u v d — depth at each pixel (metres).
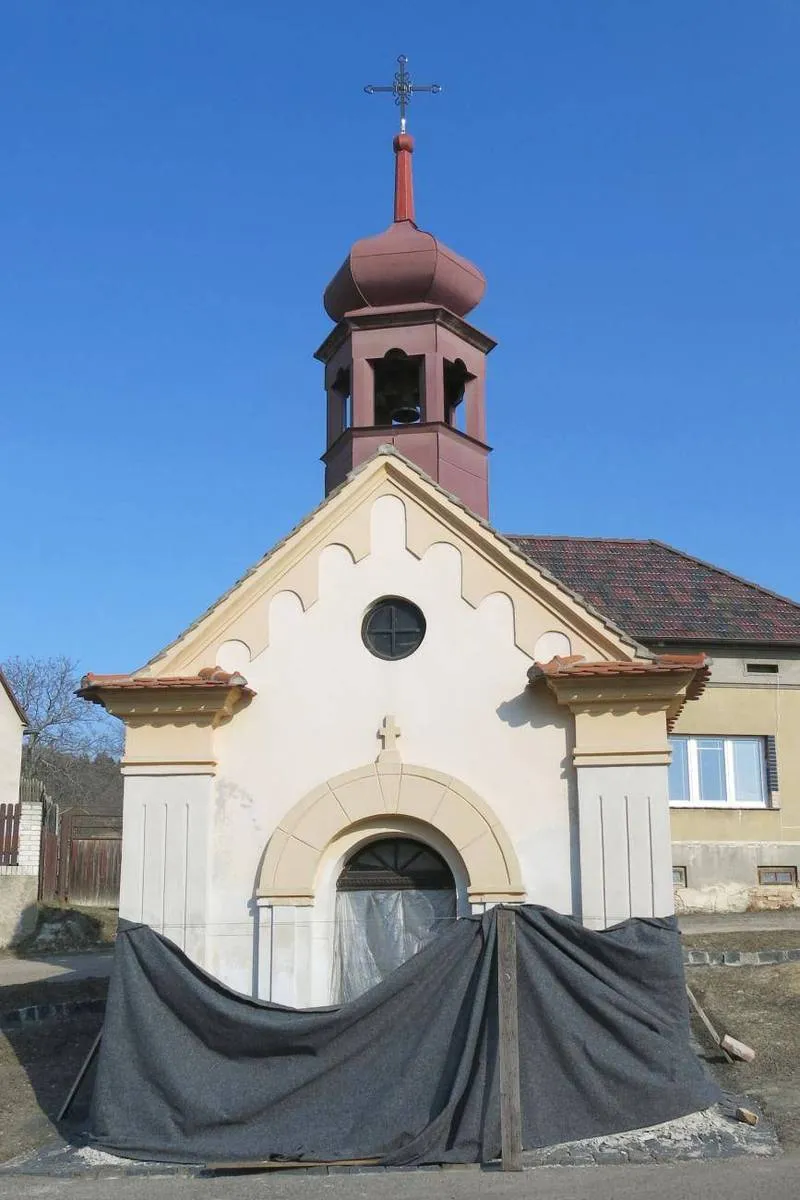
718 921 27.08
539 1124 13.55
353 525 16.73
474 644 16.19
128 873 15.68
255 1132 13.88
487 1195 12.05
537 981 14.16
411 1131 13.56
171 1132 14.00
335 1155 13.42
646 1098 13.77
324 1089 14.04
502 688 15.99
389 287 21.17
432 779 15.70
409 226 21.84
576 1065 13.83
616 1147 13.34
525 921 14.43
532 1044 13.93
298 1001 15.15
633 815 15.26
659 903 14.98
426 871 16.14
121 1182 13.05
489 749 15.83
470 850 15.41
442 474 19.95
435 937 15.22
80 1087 16.17
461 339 21.34
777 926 25.92
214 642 16.50
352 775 15.83
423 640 16.27
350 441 20.30
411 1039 14.12
